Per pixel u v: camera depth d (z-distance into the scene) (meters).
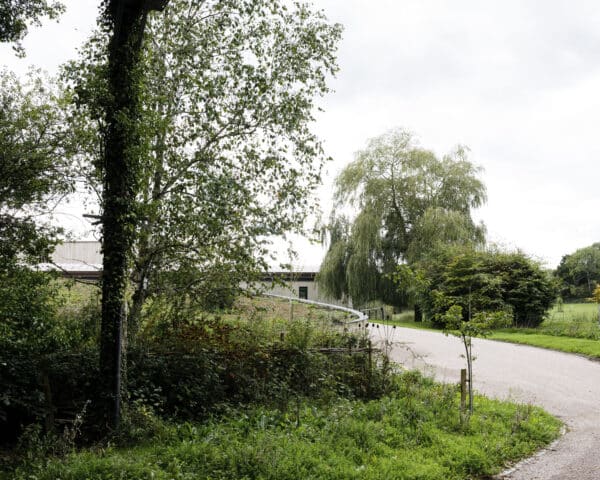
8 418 7.68
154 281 10.16
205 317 10.66
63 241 10.04
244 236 10.17
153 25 10.59
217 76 10.48
